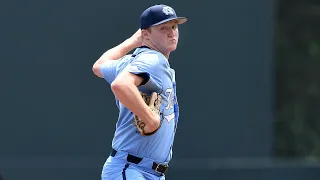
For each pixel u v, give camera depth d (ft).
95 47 110.01
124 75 51.13
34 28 109.09
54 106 109.81
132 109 50.72
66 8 109.50
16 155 109.29
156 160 55.16
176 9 112.27
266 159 115.34
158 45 54.60
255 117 114.83
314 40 134.62
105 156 110.83
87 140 110.52
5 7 108.37
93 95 110.52
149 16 54.13
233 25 113.80
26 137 109.40
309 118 133.49
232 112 114.11
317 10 134.51
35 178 109.50
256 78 114.73
